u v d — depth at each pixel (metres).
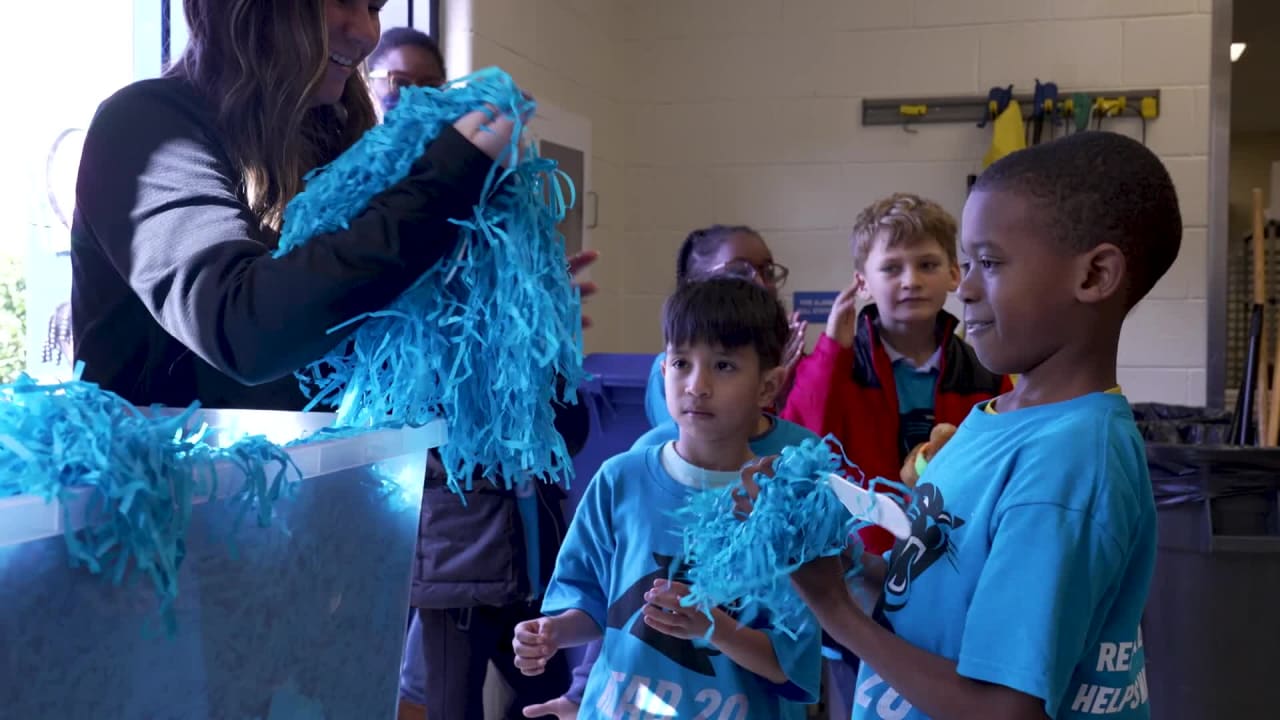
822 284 3.54
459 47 2.73
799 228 3.55
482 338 0.74
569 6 3.31
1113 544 0.78
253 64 0.94
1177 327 3.31
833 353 1.95
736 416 1.32
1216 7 3.25
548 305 0.73
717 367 1.33
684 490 1.33
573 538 1.39
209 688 0.49
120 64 2.17
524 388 0.73
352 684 0.61
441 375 0.76
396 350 0.76
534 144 0.75
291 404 0.99
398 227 0.70
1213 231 3.28
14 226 2.10
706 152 3.61
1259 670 1.88
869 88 3.49
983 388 1.93
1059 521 0.78
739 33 3.57
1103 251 0.84
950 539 0.87
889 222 1.94
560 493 1.94
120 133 0.87
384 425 0.69
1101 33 3.33
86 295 0.91
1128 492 0.80
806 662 1.20
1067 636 0.76
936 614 0.86
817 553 0.85
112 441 0.43
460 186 0.71
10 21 2.12
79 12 2.15
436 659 1.85
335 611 0.59
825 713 2.47
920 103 3.45
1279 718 1.88
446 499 1.77
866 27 3.48
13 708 0.40
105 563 0.43
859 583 1.02
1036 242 0.85
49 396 0.45
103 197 0.85
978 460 0.88
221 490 0.49
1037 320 0.86
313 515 0.57
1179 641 1.91
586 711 1.32
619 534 1.34
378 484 0.64
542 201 0.76
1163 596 1.92
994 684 0.77
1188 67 3.28
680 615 1.09
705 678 1.24
